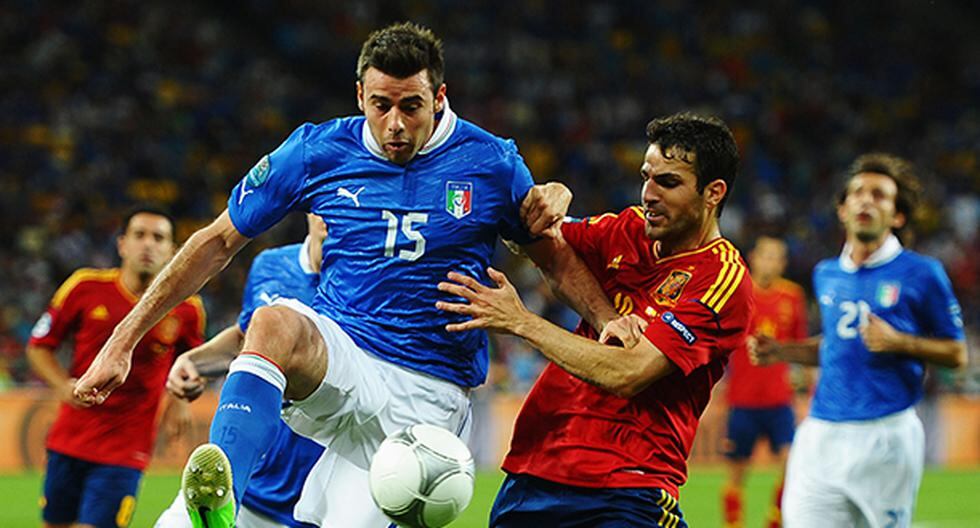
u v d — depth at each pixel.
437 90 18.44
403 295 18.88
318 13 111.62
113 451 29.86
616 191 103.44
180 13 104.31
